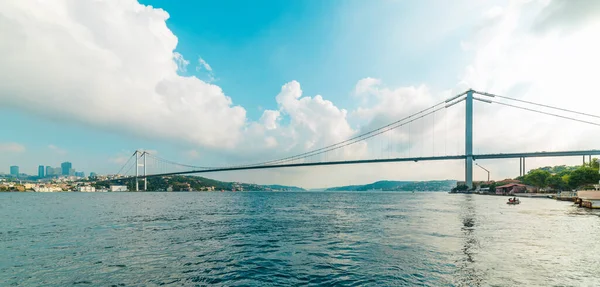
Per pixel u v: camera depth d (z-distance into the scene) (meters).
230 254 16.97
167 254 16.92
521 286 11.62
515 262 14.97
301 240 21.30
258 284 12.00
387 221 33.25
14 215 39.69
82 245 19.28
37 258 15.84
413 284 11.85
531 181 125.12
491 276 12.78
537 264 14.58
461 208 54.25
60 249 18.03
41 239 21.34
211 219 35.62
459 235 23.03
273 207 59.47
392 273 13.26
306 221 33.53
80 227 27.75
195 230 26.17
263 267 14.34
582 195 55.81
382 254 16.81
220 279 12.61
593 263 14.83
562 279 12.45
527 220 33.44
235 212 46.47
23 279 12.48
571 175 90.12
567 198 75.69
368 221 33.28
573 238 21.59
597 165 97.81
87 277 12.77
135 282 12.20
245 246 19.19
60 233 24.12
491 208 53.56
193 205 65.75
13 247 18.58
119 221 32.91
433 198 109.50
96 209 51.72
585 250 17.61
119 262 15.12
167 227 28.11
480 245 19.11
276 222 32.53
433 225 29.34
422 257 16.05
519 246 18.77
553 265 14.44
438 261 15.21
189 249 18.25
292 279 12.59
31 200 89.06
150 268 14.11
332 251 17.67
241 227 28.28
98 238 21.84
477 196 123.06
